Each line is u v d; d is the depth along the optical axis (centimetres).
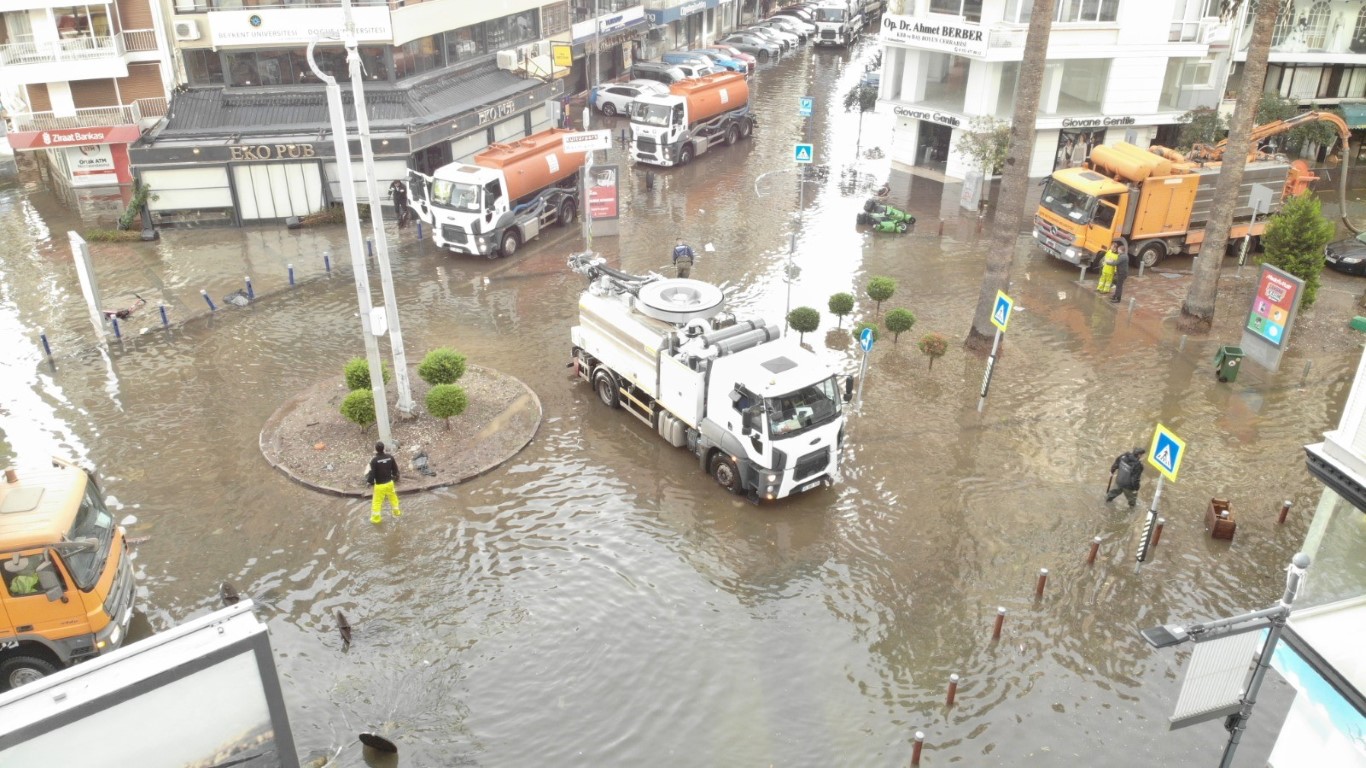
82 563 1260
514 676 1342
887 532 1672
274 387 2134
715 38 6512
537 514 1705
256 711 959
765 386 1634
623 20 4912
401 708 1284
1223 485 1809
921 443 1945
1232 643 1018
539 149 3034
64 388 2127
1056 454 1909
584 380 2180
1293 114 3850
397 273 2814
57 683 865
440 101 3425
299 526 1658
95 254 2956
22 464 1817
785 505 1745
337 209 3216
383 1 3153
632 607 1480
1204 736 1266
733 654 1390
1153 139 3834
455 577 1542
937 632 1439
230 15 3117
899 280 2788
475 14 3669
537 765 1199
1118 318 2542
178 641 920
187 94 3266
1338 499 1216
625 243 3059
